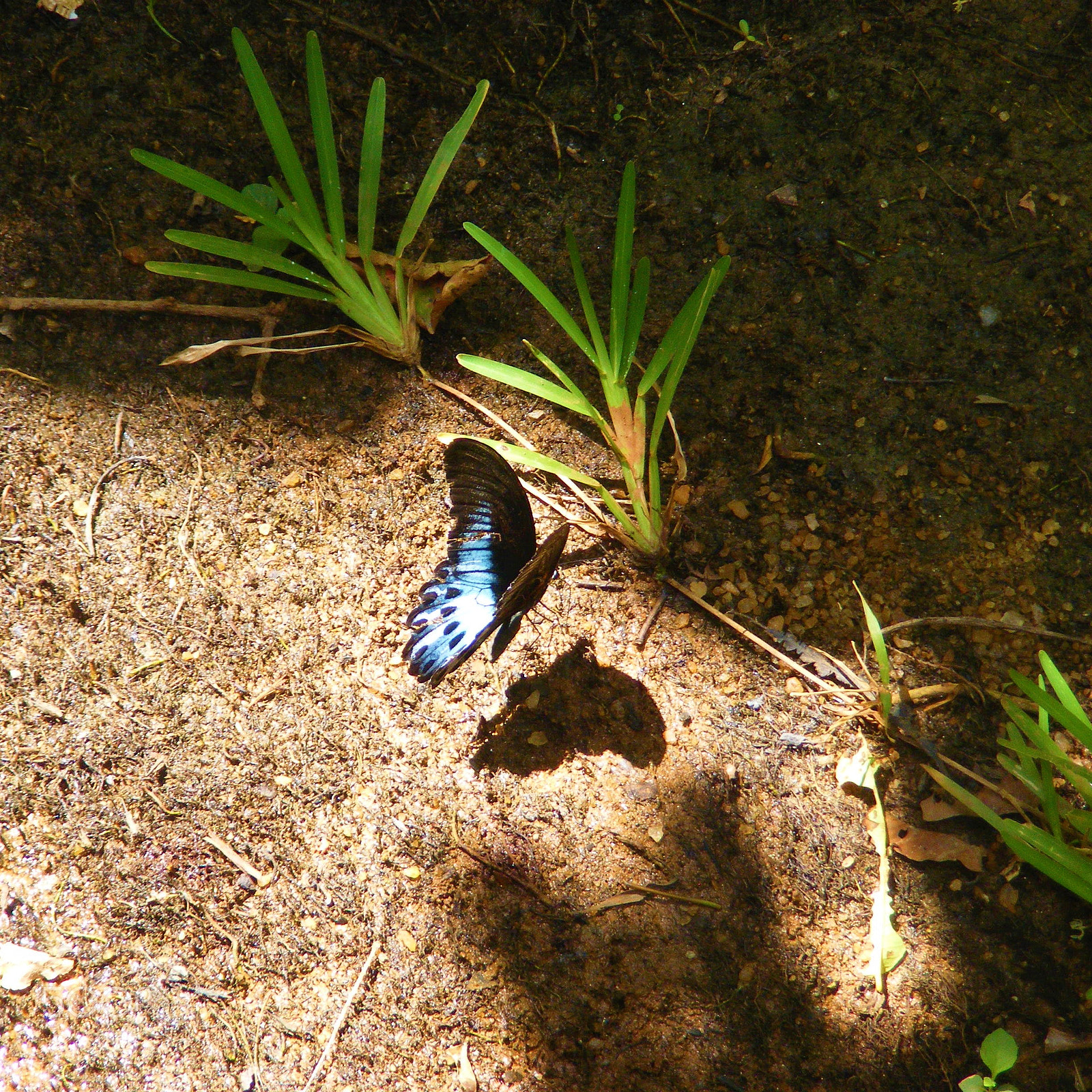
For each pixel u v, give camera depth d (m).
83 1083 1.50
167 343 1.63
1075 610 1.61
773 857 1.56
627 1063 1.52
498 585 1.55
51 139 1.65
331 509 1.61
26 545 1.58
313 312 1.65
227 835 1.54
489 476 1.55
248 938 1.53
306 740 1.56
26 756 1.54
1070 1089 1.52
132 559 1.59
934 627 1.61
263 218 1.59
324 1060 1.51
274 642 1.58
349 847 1.55
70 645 1.57
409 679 1.58
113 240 1.64
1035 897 1.56
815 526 1.63
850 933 1.55
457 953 1.53
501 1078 1.52
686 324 1.56
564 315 1.57
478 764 1.57
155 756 1.55
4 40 1.66
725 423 1.65
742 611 1.61
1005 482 1.64
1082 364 1.66
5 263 1.63
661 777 1.57
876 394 1.65
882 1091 1.52
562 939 1.54
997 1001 1.54
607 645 1.60
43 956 1.52
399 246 1.62
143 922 1.53
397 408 1.64
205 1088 1.51
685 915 1.54
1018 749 1.55
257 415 1.63
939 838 1.57
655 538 1.60
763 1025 1.53
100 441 1.61
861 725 1.59
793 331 1.66
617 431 1.58
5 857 1.53
